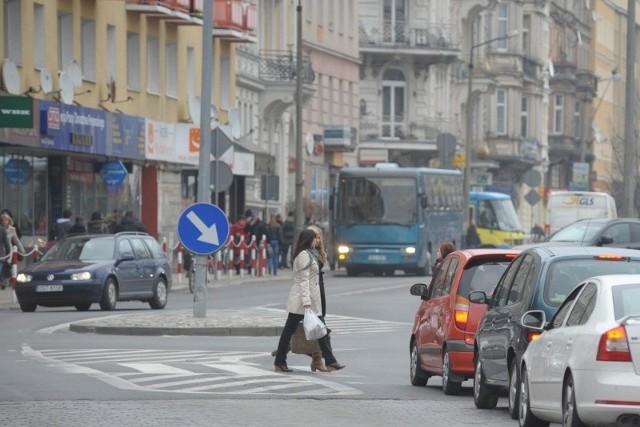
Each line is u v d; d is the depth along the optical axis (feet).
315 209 441.68
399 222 377.30
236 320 199.41
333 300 270.26
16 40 289.53
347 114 536.83
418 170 380.17
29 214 298.56
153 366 145.79
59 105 290.15
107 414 106.93
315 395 123.34
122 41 341.21
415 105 566.77
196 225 194.49
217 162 265.34
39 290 225.35
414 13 560.20
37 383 128.57
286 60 450.71
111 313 225.97
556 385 93.45
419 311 138.41
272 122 457.68
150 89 362.53
